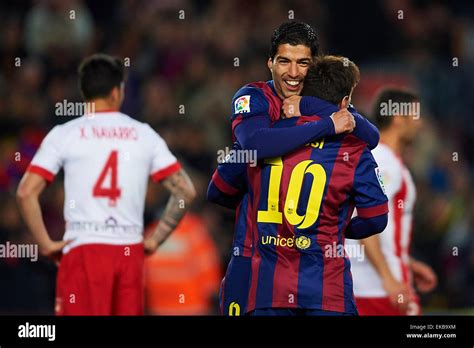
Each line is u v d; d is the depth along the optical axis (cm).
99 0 5216
